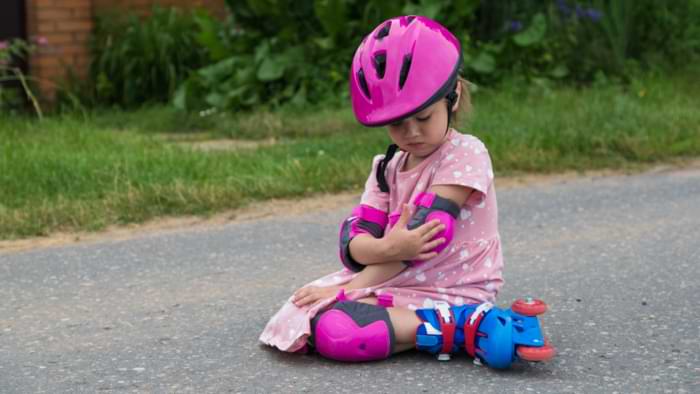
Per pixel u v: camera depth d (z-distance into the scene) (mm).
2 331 5566
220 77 14273
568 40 14859
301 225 8055
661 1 15883
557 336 5246
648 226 7785
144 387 4629
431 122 4656
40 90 15688
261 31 14781
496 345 4543
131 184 8758
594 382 4531
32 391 4625
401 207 4898
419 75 4555
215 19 15516
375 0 14008
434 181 4801
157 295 6223
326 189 9156
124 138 11414
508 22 14734
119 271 6809
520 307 4609
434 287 4891
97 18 16609
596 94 13156
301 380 4617
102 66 16172
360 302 4828
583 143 10562
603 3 15227
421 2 14109
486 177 4812
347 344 4730
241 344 5223
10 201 8398
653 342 5121
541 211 8406
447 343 4727
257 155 10266
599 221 7996
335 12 13906
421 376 4617
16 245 7562
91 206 8344
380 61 4617
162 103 15906
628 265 6695
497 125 11266
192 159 9609
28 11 15602
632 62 15008
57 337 5441
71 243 7586
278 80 14258
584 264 6750
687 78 14961
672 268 6590
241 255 7184
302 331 4812
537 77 14414
